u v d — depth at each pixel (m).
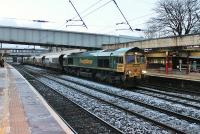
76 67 45.59
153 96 23.45
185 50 34.34
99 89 27.70
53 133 10.59
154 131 12.70
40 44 55.16
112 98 22.36
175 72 36.53
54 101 21.25
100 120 14.49
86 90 27.48
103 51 35.53
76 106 18.98
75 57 45.78
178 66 40.09
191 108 18.17
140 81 30.58
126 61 29.75
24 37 52.88
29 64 113.38
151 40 39.62
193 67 37.97
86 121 14.77
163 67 40.22
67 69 51.25
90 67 38.78
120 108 17.77
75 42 55.44
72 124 14.16
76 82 35.38
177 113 15.88
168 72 36.66
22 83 29.45
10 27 52.28
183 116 15.33
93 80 39.03
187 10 61.62
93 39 56.44
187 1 61.62
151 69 42.06
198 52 33.50
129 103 20.05
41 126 11.55
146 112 17.06
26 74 51.50
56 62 57.44
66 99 21.77
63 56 53.88
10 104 16.20
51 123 12.03
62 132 10.73
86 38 56.03
